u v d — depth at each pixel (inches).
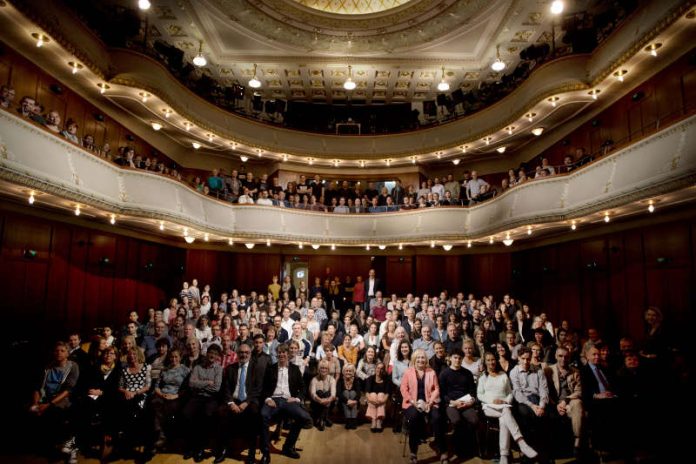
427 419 228.7
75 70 335.0
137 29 377.4
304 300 443.5
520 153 539.5
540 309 484.7
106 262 410.3
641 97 342.6
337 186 635.5
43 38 297.0
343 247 617.9
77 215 368.8
